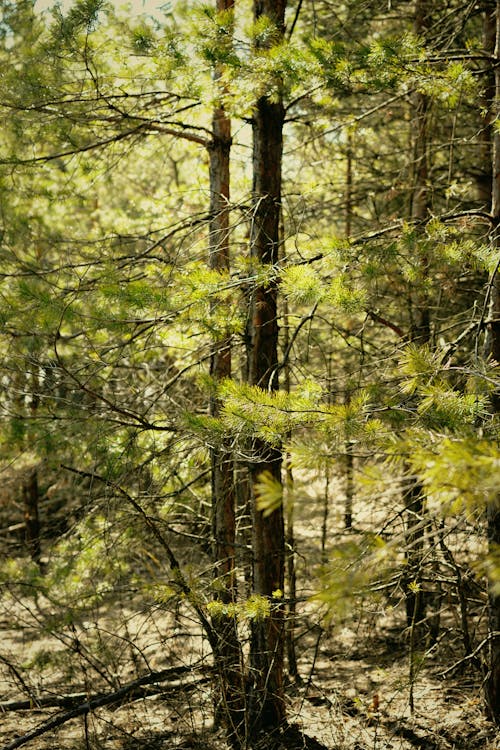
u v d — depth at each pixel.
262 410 3.74
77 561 6.48
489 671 6.11
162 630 8.48
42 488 9.20
